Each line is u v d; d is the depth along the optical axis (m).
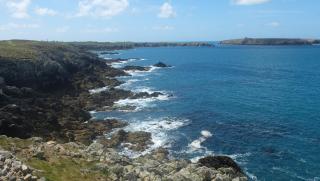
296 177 42.38
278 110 76.06
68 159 30.88
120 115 74.06
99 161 32.53
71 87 100.31
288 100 86.69
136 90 105.62
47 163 28.62
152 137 58.28
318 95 92.50
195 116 72.00
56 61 115.56
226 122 66.88
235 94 97.06
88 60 145.88
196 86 113.19
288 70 156.62
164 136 58.78
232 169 40.81
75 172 28.22
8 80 85.44
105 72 136.88
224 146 53.41
